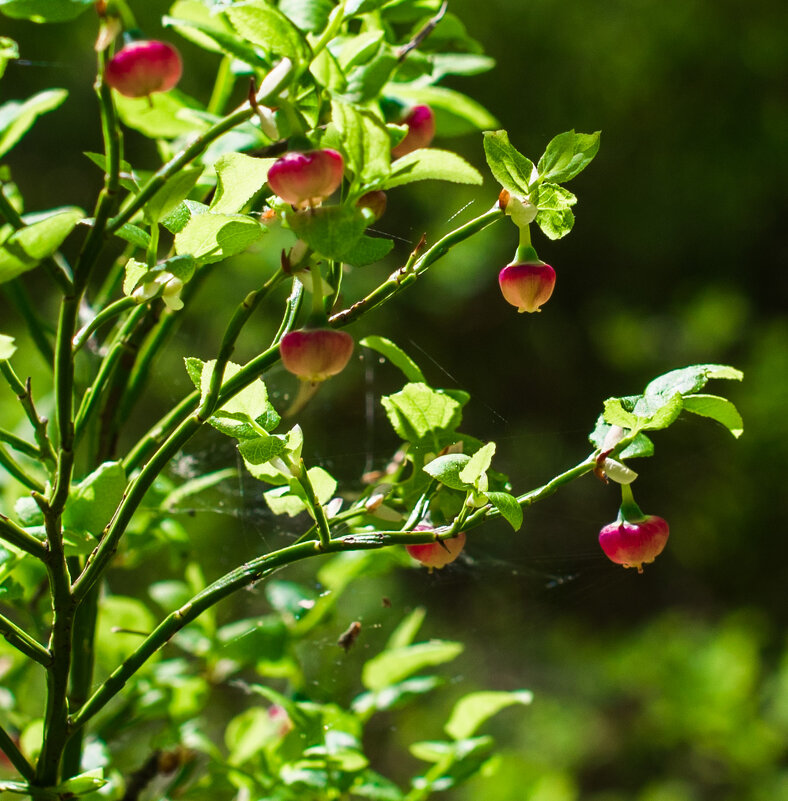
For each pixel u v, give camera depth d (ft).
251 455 0.98
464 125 1.20
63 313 0.95
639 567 1.01
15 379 1.01
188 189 0.96
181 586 1.24
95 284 2.77
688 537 3.82
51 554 0.97
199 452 1.59
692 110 3.64
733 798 2.91
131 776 1.21
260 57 1.06
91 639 1.09
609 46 3.51
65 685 1.00
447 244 0.99
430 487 1.03
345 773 1.15
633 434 0.99
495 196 3.40
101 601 1.22
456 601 2.85
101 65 0.95
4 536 0.97
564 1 3.48
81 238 2.87
